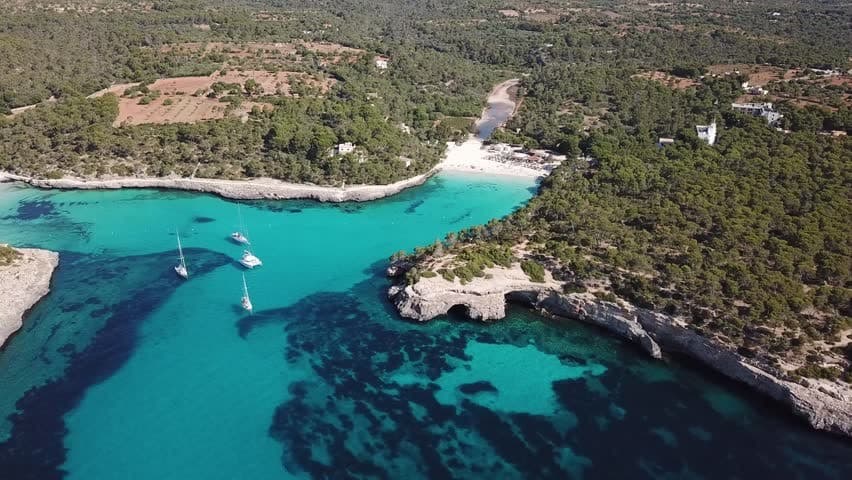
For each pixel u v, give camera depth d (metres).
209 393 92.88
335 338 106.19
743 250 113.31
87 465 79.88
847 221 120.88
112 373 96.69
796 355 89.06
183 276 124.38
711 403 90.56
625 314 103.88
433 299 109.19
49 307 113.25
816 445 82.62
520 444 84.00
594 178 160.50
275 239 142.88
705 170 153.75
